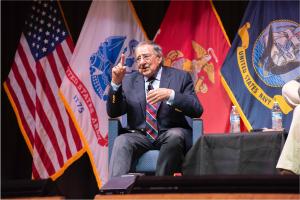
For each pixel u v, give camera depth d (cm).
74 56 1258
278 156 772
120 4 1277
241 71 1155
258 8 1173
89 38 1265
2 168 1337
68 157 1235
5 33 1357
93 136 1227
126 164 891
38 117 1254
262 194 461
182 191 487
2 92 1347
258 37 1162
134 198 497
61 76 1273
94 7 1277
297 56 1125
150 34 1316
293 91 920
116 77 960
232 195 467
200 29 1212
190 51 1207
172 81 995
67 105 1231
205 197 472
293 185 461
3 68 1350
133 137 925
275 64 1140
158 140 941
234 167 774
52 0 1305
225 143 783
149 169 930
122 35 1263
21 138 1355
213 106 1168
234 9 1263
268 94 1131
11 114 1352
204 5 1220
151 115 985
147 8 1322
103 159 1219
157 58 1005
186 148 918
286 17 1150
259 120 1124
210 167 784
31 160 1349
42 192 502
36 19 1305
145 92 998
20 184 509
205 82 1186
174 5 1237
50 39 1293
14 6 1361
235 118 1098
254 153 773
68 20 1349
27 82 1277
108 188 527
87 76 1248
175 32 1224
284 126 1101
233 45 1170
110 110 970
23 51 1296
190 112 939
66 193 1334
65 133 1248
